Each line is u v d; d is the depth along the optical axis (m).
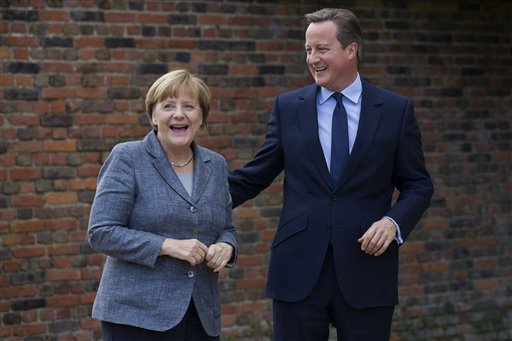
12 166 5.79
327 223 4.01
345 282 3.99
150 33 6.08
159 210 3.48
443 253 6.98
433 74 6.91
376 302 4.03
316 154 4.06
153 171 3.54
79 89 5.92
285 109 4.22
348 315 4.04
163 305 3.45
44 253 5.87
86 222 5.96
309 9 6.52
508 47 7.16
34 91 5.82
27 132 5.81
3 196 5.77
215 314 3.62
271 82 6.43
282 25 6.45
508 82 7.16
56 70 5.87
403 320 6.86
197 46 6.21
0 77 5.75
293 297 4.05
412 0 6.84
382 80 6.75
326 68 4.03
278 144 4.22
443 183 6.96
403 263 6.86
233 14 6.31
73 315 5.94
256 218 6.44
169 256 3.48
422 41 6.87
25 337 5.84
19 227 5.81
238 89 6.33
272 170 4.30
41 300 5.87
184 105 3.53
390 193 4.16
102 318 3.46
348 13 4.07
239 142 6.34
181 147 3.57
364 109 4.10
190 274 3.51
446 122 6.96
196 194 3.56
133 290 3.46
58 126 5.88
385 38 6.75
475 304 7.09
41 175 5.85
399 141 4.10
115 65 6.00
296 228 4.06
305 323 4.06
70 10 5.89
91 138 5.95
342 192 4.03
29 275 5.84
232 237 3.69
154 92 3.55
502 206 7.16
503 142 7.15
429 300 6.94
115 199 3.46
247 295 6.41
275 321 4.16
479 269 7.10
